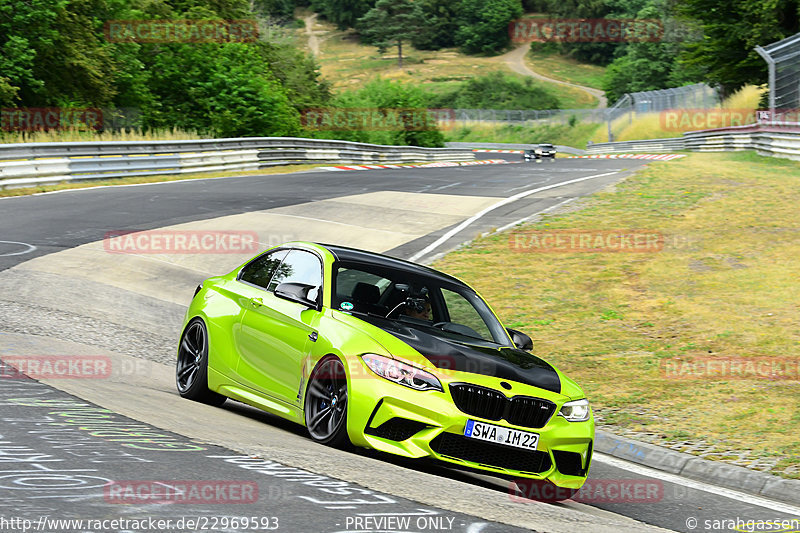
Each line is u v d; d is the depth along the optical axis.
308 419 17.86
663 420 24.59
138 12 132.00
